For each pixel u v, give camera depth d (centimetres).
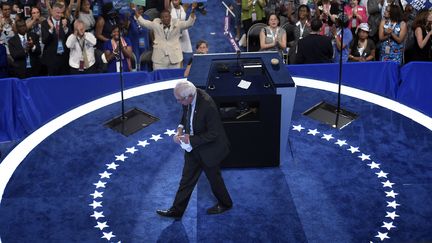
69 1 997
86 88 811
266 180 621
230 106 615
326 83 809
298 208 580
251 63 657
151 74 836
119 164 650
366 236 541
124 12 936
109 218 569
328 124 716
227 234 548
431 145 672
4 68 879
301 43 852
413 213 568
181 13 1002
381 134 695
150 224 561
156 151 672
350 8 974
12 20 949
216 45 1070
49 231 552
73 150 675
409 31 951
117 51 882
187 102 512
